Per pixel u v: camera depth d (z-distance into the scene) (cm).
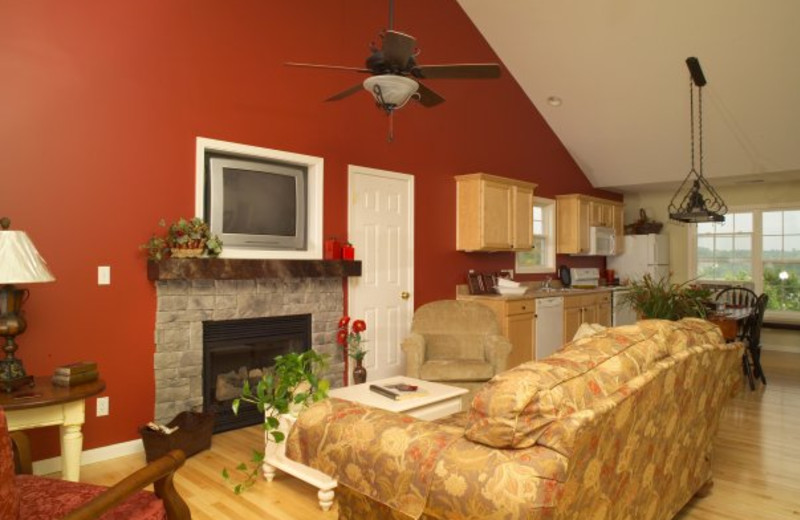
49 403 232
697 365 221
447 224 560
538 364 163
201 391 363
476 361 420
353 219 465
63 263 309
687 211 480
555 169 716
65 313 309
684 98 586
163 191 348
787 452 345
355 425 178
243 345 391
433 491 151
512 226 589
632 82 589
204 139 367
